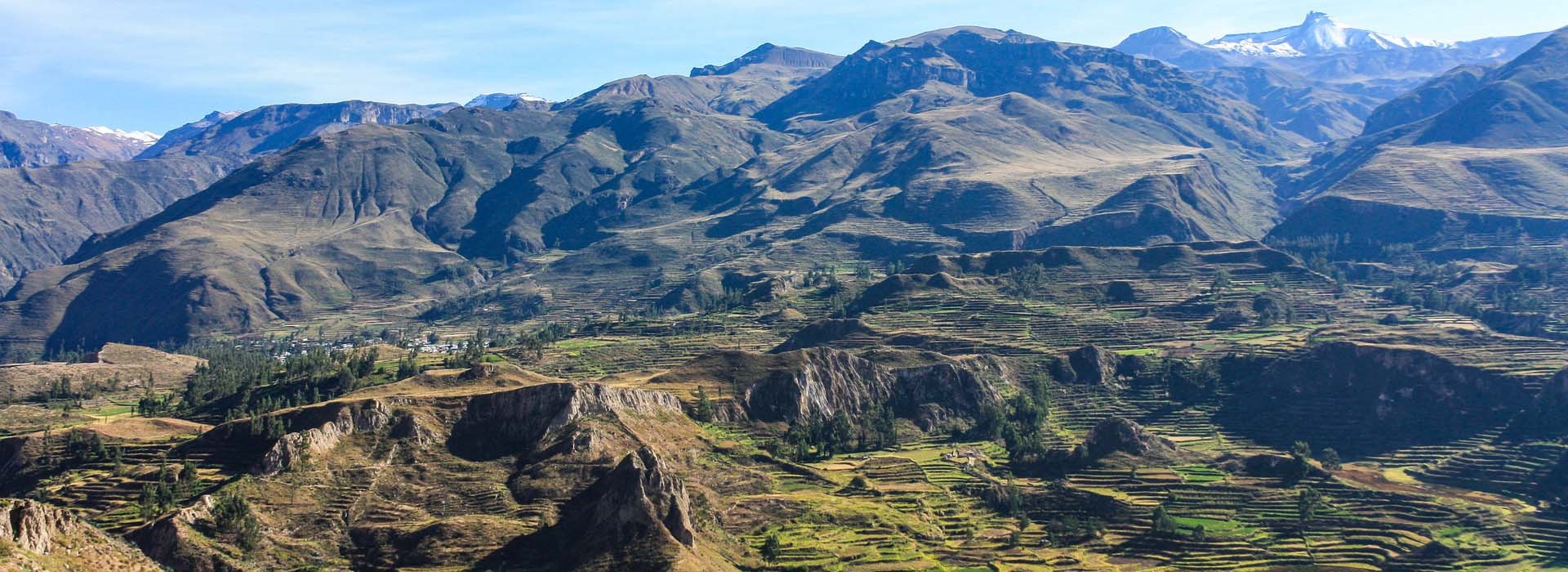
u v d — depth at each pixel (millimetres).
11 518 139125
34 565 133625
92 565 143875
